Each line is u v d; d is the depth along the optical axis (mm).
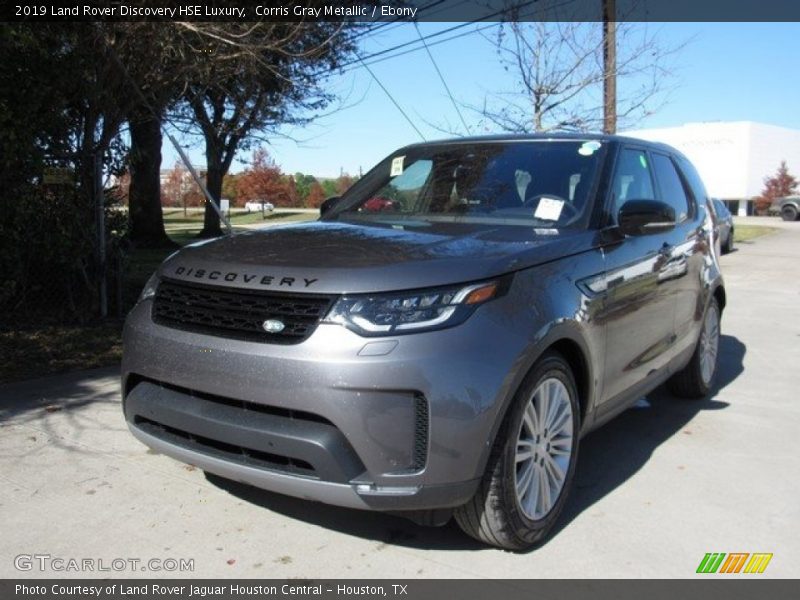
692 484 4164
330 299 2973
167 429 3434
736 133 62938
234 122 15398
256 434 3000
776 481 4211
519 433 3205
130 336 3543
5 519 3617
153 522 3600
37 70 7547
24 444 4637
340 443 2908
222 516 3670
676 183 5488
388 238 3574
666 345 4777
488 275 3133
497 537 3223
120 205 9359
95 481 4070
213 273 3326
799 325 9352
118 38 8219
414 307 2955
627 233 4102
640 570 3209
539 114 13859
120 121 8703
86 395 5750
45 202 8133
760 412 5566
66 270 8633
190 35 8734
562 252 3594
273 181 66562
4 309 8258
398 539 3457
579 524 3648
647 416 5457
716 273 5844
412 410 2906
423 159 4945
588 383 3705
